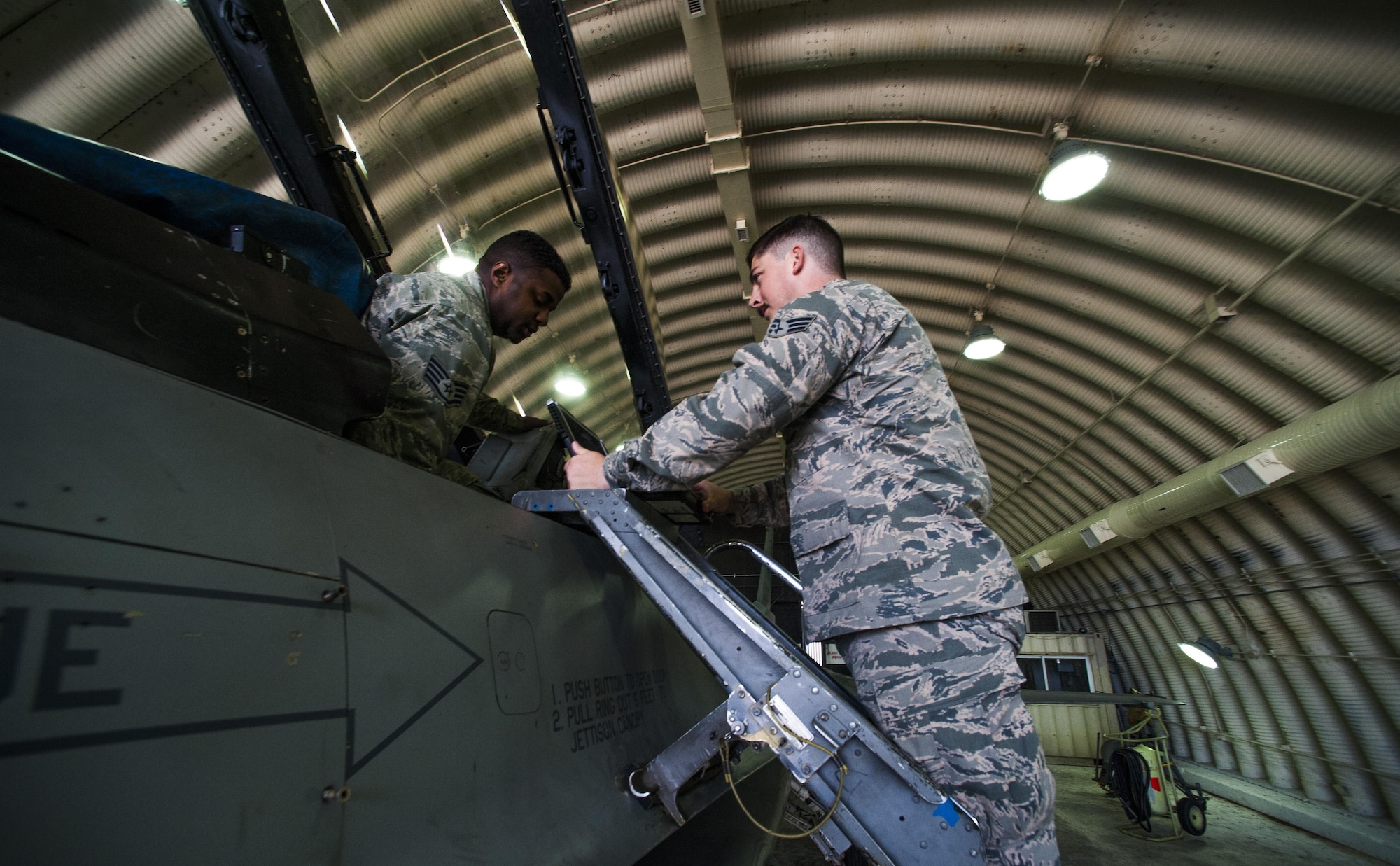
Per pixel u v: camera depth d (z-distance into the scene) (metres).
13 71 3.42
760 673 1.08
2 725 0.40
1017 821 0.93
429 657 0.81
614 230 2.34
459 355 1.23
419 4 4.34
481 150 5.43
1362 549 6.70
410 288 1.27
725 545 1.79
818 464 1.19
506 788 0.87
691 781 1.35
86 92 3.58
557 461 1.83
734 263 7.77
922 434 1.13
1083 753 11.37
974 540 1.08
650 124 5.86
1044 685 11.66
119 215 0.67
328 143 1.82
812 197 6.87
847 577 1.09
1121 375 7.88
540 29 1.96
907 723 1.00
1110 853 6.78
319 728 0.62
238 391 0.73
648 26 4.86
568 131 2.15
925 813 0.96
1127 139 5.07
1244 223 5.11
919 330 1.25
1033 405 9.51
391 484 0.89
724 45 5.19
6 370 0.49
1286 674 8.35
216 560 0.57
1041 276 7.19
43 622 0.44
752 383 1.09
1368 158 4.20
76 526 0.48
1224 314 5.93
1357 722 7.41
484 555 1.04
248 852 0.51
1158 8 4.17
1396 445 5.11
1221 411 7.15
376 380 0.93
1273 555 7.77
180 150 4.13
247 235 0.92
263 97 1.71
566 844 0.93
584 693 1.22
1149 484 8.97
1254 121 4.48
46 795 0.40
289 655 0.61
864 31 4.97
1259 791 8.88
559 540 1.36
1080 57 4.59
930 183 6.42
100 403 0.54
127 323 0.63
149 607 0.51
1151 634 11.23
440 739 0.78
